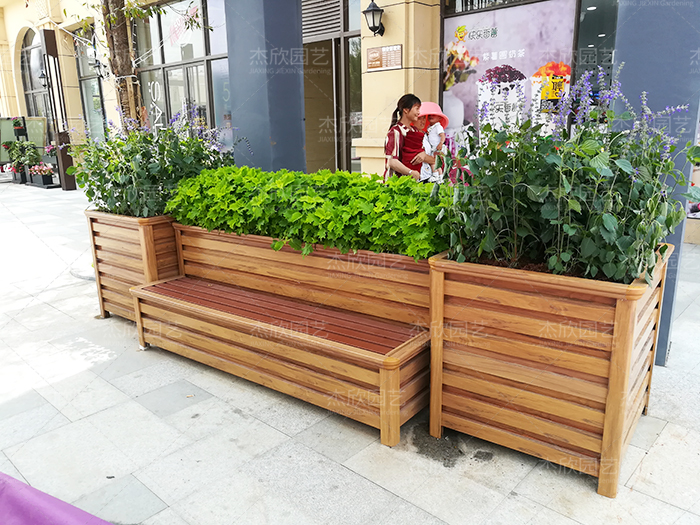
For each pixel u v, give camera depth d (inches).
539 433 89.7
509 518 80.3
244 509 83.4
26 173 597.6
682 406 111.7
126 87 213.9
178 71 413.1
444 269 92.3
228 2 164.7
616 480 83.7
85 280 221.6
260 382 120.3
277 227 127.2
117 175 156.9
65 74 519.2
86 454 99.1
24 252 267.3
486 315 90.2
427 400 107.7
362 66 254.7
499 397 92.7
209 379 130.1
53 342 155.1
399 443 100.9
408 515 81.4
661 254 93.4
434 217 100.5
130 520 81.4
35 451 100.3
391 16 236.1
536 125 89.7
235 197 134.9
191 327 132.4
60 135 514.0
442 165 99.4
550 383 86.4
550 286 81.8
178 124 173.0
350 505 83.9
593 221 81.4
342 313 121.3
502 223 91.4
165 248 155.7
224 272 147.1
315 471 92.8
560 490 86.7
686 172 118.7
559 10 205.6
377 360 94.7
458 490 87.0
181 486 89.4
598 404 82.5
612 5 192.1
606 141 89.3
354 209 110.8
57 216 370.3
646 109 90.5
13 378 131.6
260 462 95.8
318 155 339.0
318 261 123.0
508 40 222.1
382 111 250.8
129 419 111.5
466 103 241.0
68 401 119.6
